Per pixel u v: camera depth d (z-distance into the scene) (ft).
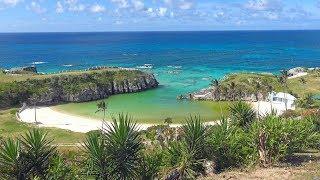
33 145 103.09
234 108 149.69
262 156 119.85
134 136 106.93
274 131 121.70
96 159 102.32
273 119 127.34
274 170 110.11
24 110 393.09
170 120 319.27
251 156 120.67
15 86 428.15
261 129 121.70
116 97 467.52
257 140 121.70
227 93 433.07
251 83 444.55
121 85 493.36
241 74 476.54
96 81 479.82
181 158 112.06
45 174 102.27
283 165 116.98
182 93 482.69
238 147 121.90
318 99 397.19
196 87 526.16
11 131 280.51
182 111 384.27
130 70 522.88
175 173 108.58
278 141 121.19
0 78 454.40
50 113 382.63
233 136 125.08
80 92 447.42
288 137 122.72
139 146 107.55
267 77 464.24
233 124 145.28
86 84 461.78
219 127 129.70
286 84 440.04
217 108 396.57
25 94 424.46
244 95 428.97
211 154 115.75
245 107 148.97
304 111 244.42
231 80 456.04
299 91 433.07
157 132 224.33
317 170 107.76
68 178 103.40
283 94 397.80
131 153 105.50
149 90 508.53
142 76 515.91
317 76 499.10
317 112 216.33
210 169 112.06
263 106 393.09
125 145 104.06
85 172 103.91
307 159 125.18
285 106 363.35
